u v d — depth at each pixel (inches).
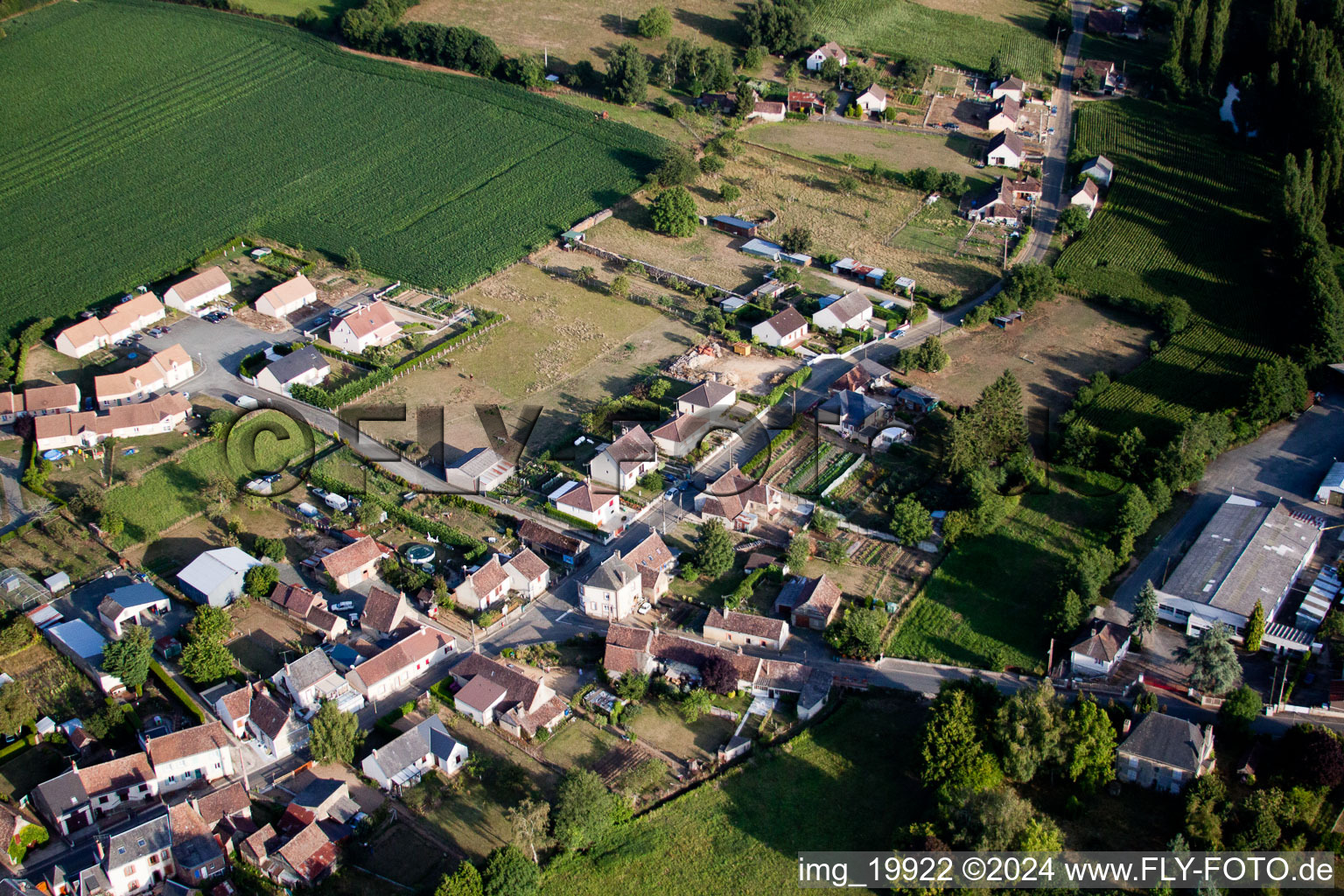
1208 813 4945.9
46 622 6279.5
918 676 5969.5
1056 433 7726.4
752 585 6530.5
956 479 7180.1
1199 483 7303.2
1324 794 5093.5
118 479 7377.0
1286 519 6717.5
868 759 5502.0
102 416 7795.3
